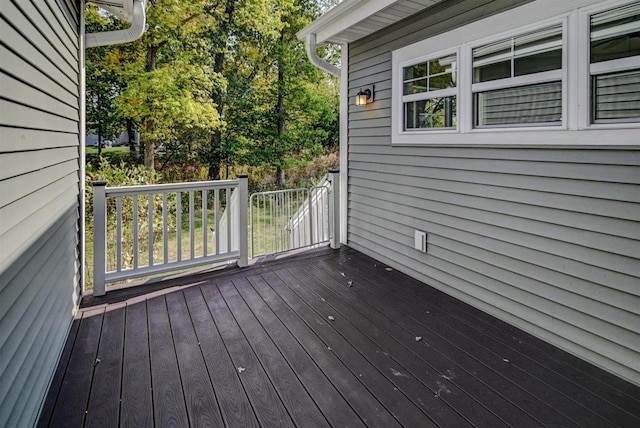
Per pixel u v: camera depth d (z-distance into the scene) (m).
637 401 2.02
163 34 8.19
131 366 2.33
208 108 9.12
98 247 3.35
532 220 2.72
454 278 3.41
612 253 2.28
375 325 2.87
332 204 4.86
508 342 2.64
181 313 3.05
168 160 10.89
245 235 4.12
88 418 1.89
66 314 2.66
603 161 2.29
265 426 1.84
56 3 2.38
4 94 1.45
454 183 3.35
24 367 1.70
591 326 2.40
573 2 2.37
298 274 3.96
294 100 11.87
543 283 2.67
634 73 2.16
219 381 2.19
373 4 3.58
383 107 4.15
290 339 2.65
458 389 2.12
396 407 1.97
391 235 4.18
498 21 2.84
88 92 9.47
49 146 2.17
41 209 2.01
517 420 1.88
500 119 2.93
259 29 9.77
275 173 12.29
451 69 3.30
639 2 2.11
